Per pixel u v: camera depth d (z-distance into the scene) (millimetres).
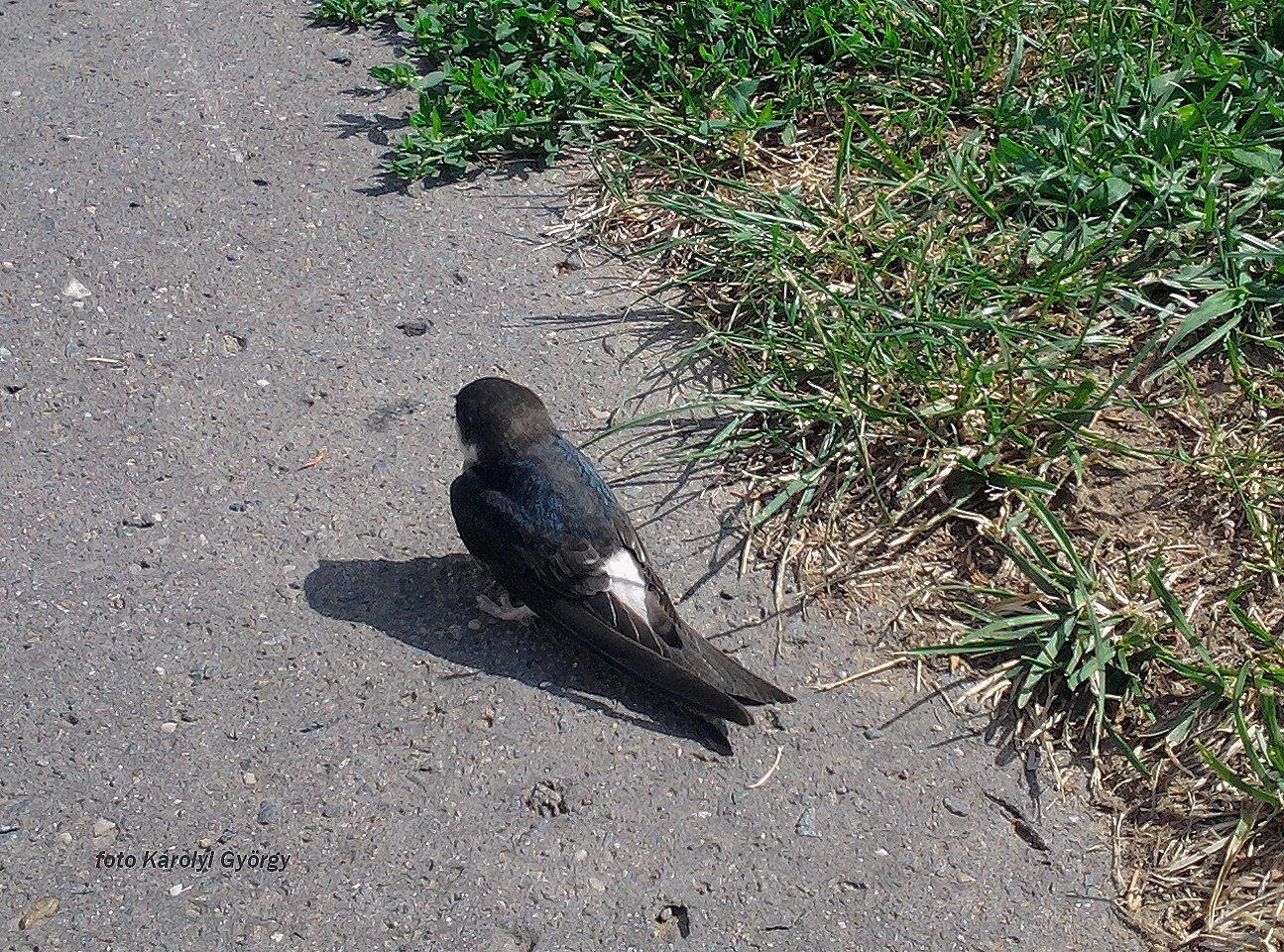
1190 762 939
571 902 923
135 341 1071
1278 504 984
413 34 1205
